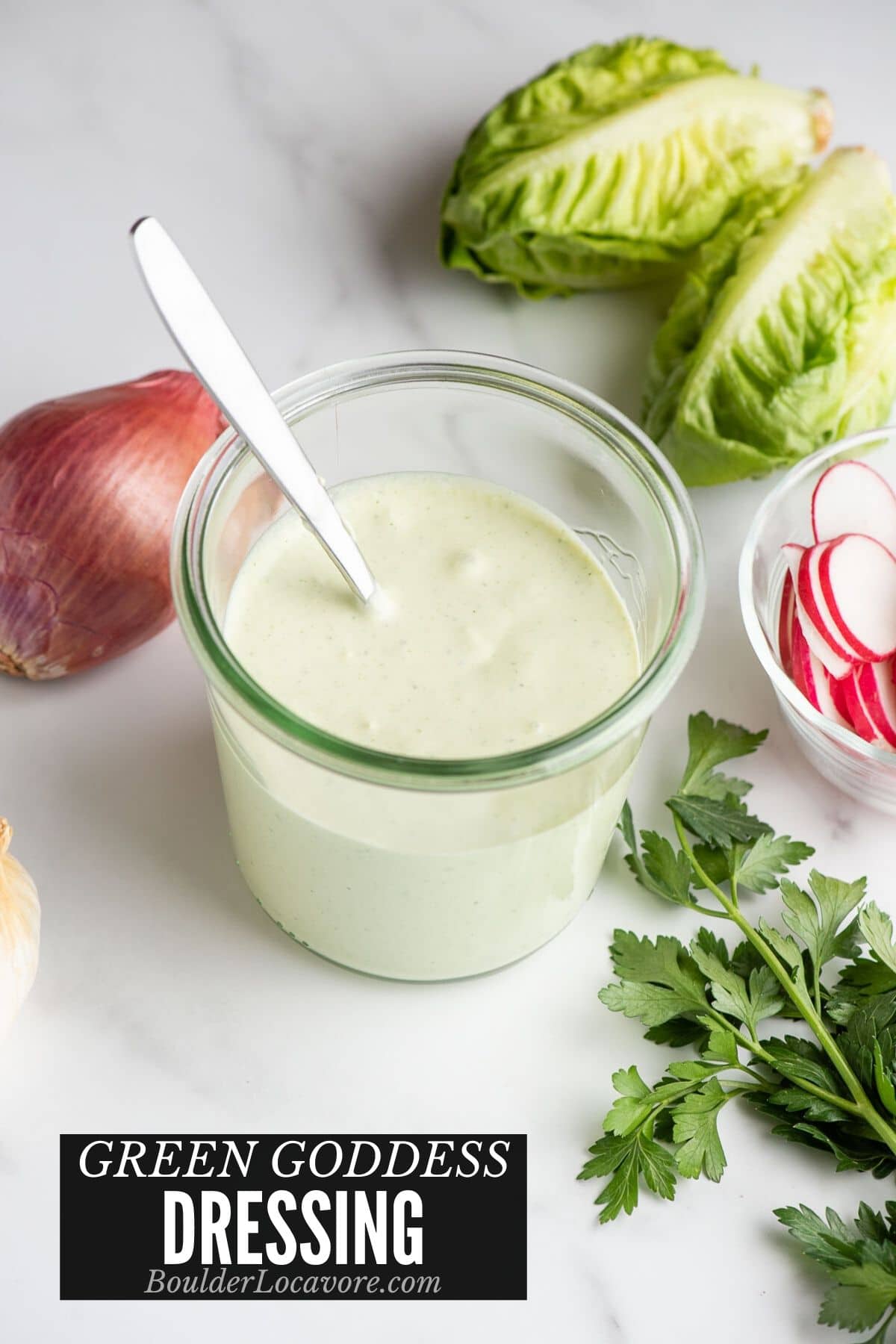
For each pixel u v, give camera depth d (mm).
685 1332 556
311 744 509
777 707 647
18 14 756
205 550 537
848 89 747
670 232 688
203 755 631
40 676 627
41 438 605
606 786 547
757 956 591
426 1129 582
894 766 591
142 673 643
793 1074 564
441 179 733
